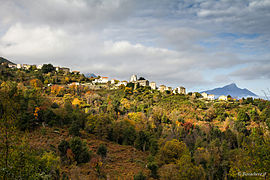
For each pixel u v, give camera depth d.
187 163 41.59
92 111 107.69
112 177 46.50
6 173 18.36
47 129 65.44
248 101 146.25
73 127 67.12
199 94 179.00
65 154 50.69
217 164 54.94
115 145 72.81
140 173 44.31
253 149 23.83
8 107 20.38
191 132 92.19
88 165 50.22
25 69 199.25
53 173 36.62
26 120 60.41
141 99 153.62
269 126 25.52
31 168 20.73
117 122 87.12
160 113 119.94
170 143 63.38
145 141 73.88
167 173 42.53
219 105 140.00
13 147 19.69
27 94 83.06
